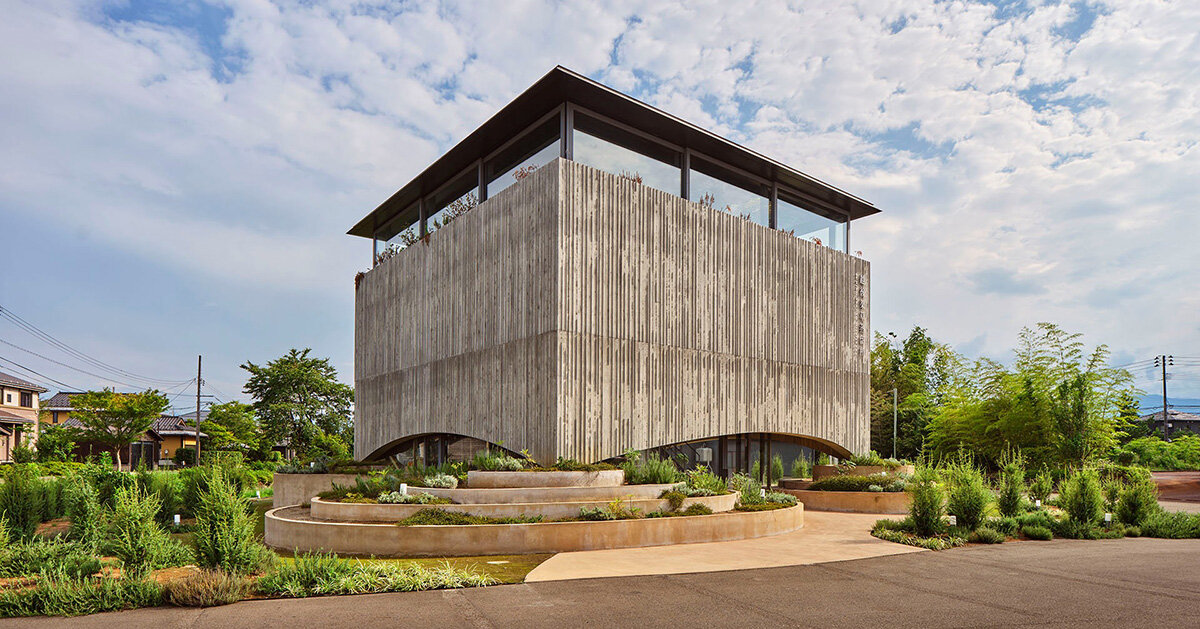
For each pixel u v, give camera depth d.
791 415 20.41
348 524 11.64
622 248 16.62
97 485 16.77
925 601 8.14
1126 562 11.05
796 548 12.27
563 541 11.72
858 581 9.31
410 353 21.77
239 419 48.81
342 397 44.38
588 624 6.97
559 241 15.44
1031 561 11.12
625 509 12.72
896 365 58.53
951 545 12.74
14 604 7.38
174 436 54.53
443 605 7.70
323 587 8.25
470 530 11.42
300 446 43.41
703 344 18.17
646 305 16.97
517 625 6.90
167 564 9.49
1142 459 44.56
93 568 9.02
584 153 16.45
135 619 7.09
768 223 20.77
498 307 17.42
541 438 15.43
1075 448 27.69
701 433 17.83
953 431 33.72
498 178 18.72
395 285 23.16
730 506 14.51
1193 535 14.72
